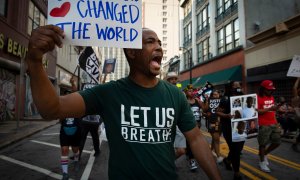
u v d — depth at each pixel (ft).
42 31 3.88
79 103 4.66
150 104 4.85
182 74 106.73
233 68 61.36
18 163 20.06
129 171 4.48
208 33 81.87
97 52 164.76
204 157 5.15
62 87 92.12
